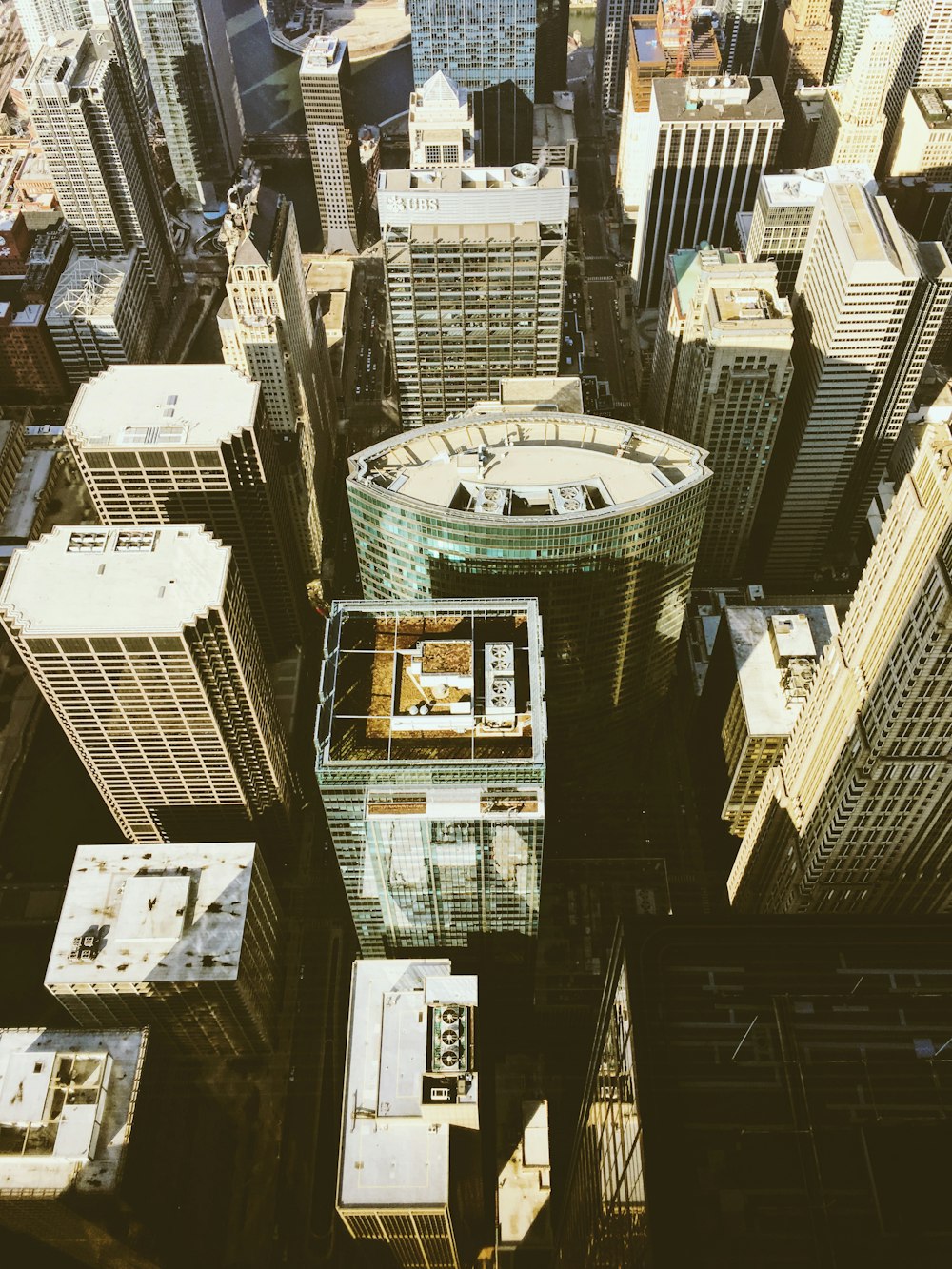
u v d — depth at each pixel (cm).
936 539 18150
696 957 13300
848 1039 12444
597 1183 16712
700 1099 12238
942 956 13138
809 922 13150
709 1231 11231
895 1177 10844
